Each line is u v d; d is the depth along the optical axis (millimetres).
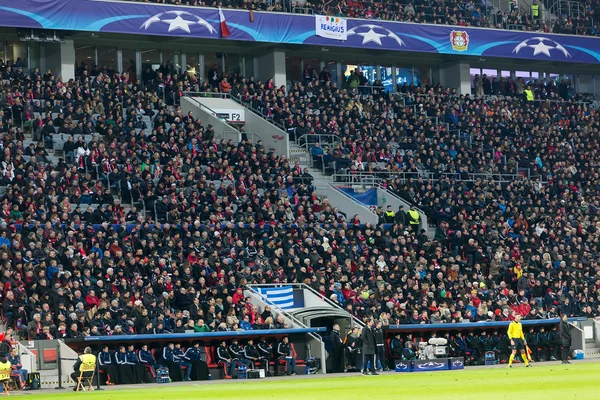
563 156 96625
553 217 86250
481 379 48312
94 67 85500
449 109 96812
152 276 61125
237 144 81750
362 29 95625
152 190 71062
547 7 111688
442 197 82438
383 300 66438
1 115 72438
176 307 60188
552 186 90438
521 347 60375
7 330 50188
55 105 77250
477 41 101688
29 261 58438
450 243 77875
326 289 66750
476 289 70812
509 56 103188
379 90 97688
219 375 57531
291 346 59719
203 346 57469
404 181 83438
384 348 62781
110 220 66500
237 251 67500
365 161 86250
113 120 77188
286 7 94000
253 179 76125
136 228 64500
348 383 48000
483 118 98125
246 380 54406
